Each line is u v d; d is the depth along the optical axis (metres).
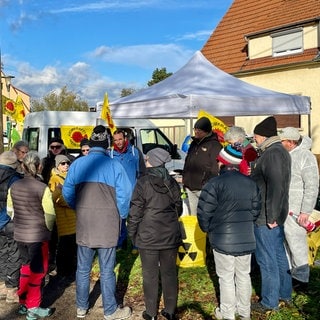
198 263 6.12
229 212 4.24
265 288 4.66
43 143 10.44
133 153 6.86
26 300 4.86
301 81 17.02
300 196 4.84
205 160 6.15
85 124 10.82
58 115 10.69
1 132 12.56
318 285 5.36
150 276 4.54
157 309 4.90
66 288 5.79
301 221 4.79
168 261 4.56
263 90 8.52
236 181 4.25
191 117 7.17
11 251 5.24
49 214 4.73
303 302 4.92
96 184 4.54
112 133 6.75
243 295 4.41
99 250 4.64
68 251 6.09
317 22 16.73
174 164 11.35
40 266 4.82
